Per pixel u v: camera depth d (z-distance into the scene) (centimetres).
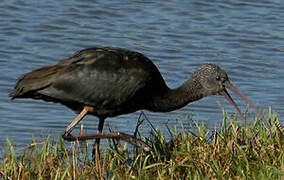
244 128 1227
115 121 1547
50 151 1248
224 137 1186
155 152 1181
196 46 2059
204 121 1533
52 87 1161
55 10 2273
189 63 1938
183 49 2034
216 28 2198
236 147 1145
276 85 1802
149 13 2306
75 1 2350
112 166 1140
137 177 1068
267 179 1018
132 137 1195
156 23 2220
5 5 2280
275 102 1672
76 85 1170
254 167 1085
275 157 1106
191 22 2242
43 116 1576
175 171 1102
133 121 1547
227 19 2278
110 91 1180
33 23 2156
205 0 2416
